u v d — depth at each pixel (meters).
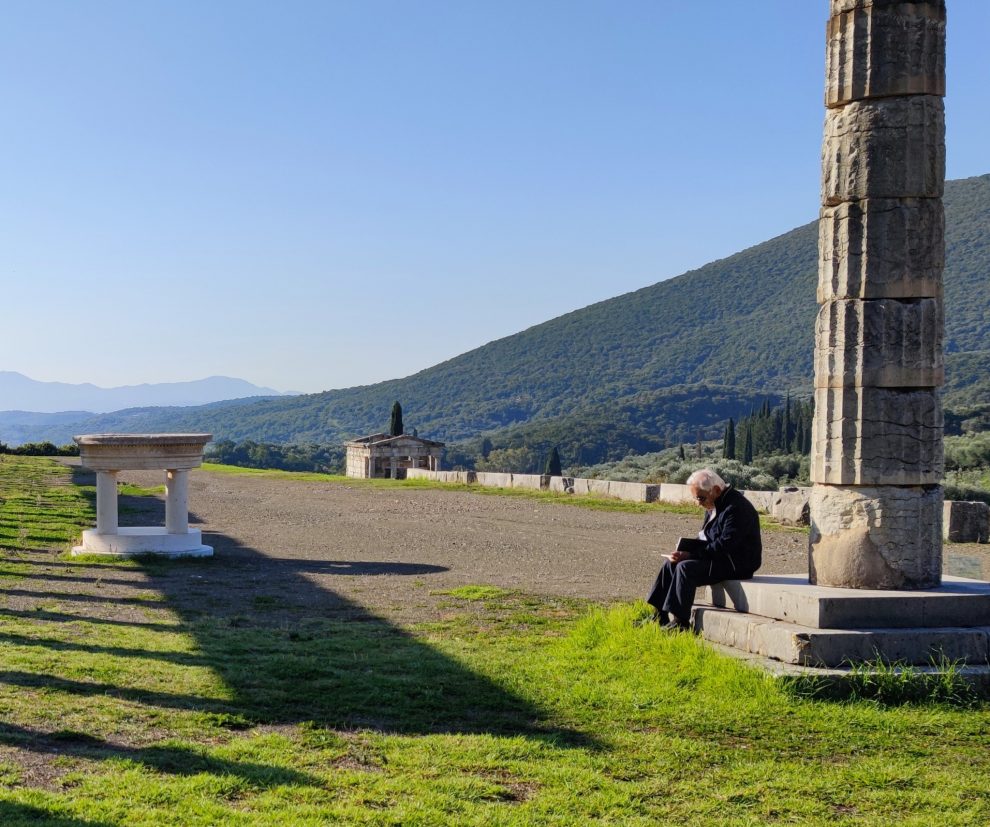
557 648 9.57
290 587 13.70
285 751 6.43
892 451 9.24
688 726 7.28
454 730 7.09
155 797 5.48
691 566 9.82
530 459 178.12
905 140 9.26
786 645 8.46
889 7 9.25
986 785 6.22
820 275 9.75
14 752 6.19
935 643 8.48
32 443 56.50
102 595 12.61
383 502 29.14
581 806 5.66
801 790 6.07
